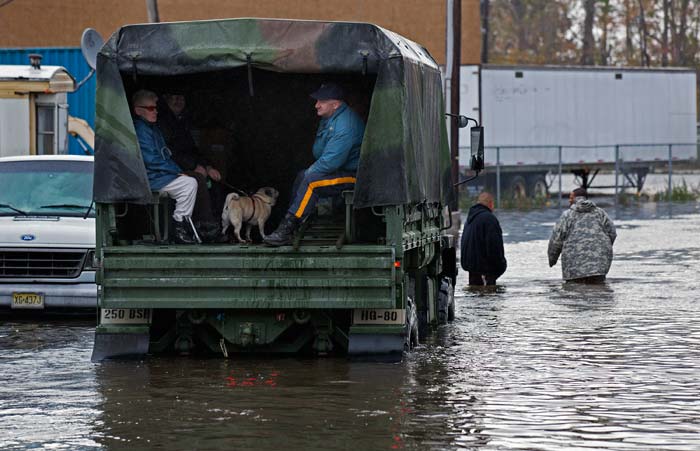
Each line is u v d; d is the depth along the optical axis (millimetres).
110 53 16203
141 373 15711
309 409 13430
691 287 27484
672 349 17969
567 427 12523
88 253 20875
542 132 66500
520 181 67500
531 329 20422
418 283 19297
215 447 11695
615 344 18500
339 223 17453
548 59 129875
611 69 69250
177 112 18547
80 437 12133
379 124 15805
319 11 58906
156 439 12031
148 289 15984
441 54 59312
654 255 36094
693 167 94438
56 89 33938
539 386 14852
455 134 42594
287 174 20359
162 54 16141
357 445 11734
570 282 28875
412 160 16406
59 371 15914
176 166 17203
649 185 84188
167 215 17328
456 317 22234
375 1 59031
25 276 20906
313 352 17203
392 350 16391
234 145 20234
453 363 16578
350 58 15898
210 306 15898
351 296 15766
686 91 72812
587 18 122188
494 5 136500
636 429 12438
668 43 123500
